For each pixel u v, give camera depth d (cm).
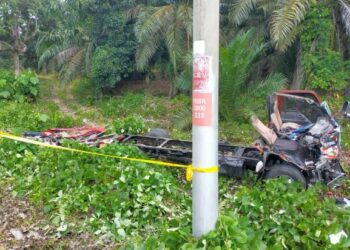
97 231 439
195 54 301
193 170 322
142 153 665
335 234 370
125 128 869
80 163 589
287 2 1098
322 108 584
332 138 562
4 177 607
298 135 581
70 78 1908
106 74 1694
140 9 1645
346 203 502
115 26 1689
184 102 1405
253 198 458
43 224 466
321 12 1141
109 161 595
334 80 1138
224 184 589
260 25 1330
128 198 484
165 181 523
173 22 1413
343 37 1219
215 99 307
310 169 553
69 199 502
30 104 1549
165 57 1711
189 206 470
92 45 1811
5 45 2512
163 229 408
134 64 1733
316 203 448
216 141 316
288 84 1316
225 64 1022
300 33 1171
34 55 2875
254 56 1106
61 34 2122
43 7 2484
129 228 443
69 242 427
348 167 695
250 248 336
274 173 546
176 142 721
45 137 753
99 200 485
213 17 294
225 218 340
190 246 318
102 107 1495
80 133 819
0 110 1192
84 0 1678
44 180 567
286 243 377
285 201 430
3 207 513
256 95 1076
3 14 2395
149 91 1766
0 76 1576
